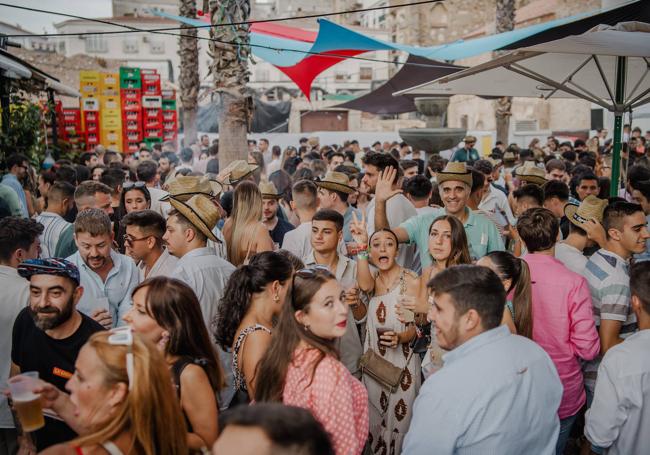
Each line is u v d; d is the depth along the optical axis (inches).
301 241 188.5
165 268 151.9
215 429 91.1
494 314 87.9
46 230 194.2
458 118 1321.4
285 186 296.7
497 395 82.8
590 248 186.1
